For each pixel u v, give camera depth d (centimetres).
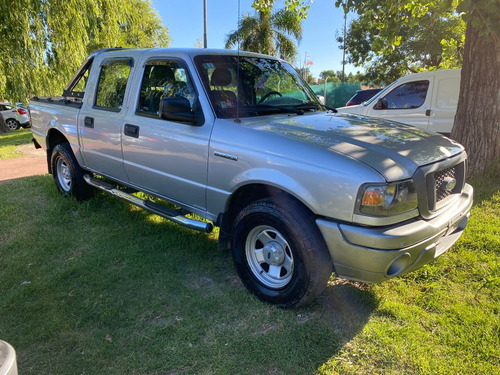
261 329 274
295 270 277
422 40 1788
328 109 411
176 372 236
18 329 273
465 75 598
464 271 339
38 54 1203
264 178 279
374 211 239
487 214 455
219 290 324
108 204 516
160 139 359
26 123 1953
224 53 373
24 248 400
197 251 390
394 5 559
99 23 1351
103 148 437
